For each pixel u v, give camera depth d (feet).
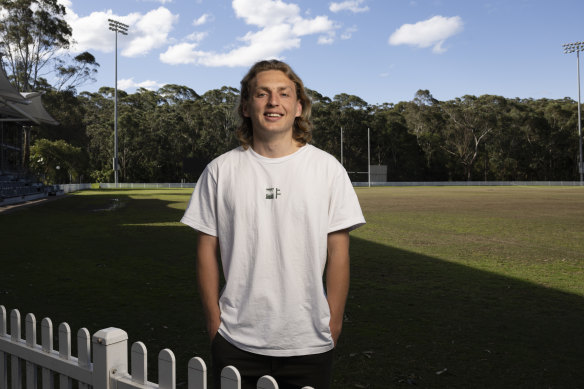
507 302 18.34
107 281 21.75
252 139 5.85
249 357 5.28
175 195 119.34
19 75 147.54
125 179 229.66
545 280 22.58
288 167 5.41
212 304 5.61
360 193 137.08
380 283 21.81
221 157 5.78
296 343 5.19
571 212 66.18
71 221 51.47
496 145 271.28
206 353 12.74
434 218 57.00
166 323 15.29
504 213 64.44
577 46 216.54
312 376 5.24
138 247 32.83
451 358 12.42
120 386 5.51
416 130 291.38
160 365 5.14
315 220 5.30
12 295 18.92
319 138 265.75
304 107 5.90
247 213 5.35
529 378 11.20
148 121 244.01
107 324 15.19
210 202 5.69
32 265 25.73
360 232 42.91
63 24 146.92
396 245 34.71
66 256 28.91
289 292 5.21
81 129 189.16
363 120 273.75
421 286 21.18
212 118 261.24
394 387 10.69
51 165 168.14
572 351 13.00
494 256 29.76
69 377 6.16
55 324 15.23
